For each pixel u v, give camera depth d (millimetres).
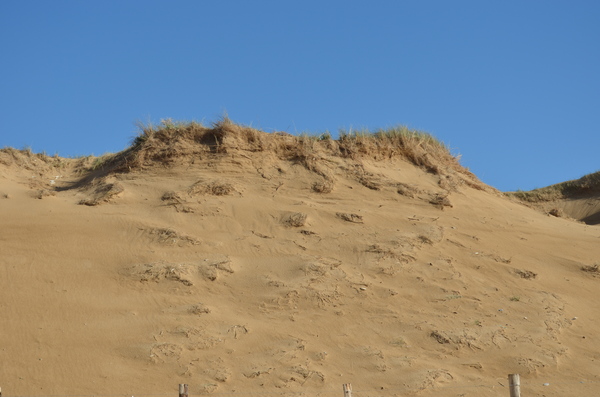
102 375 10172
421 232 14758
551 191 24578
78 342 10828
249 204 15141
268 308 12023
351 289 12641
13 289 11922
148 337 11016
